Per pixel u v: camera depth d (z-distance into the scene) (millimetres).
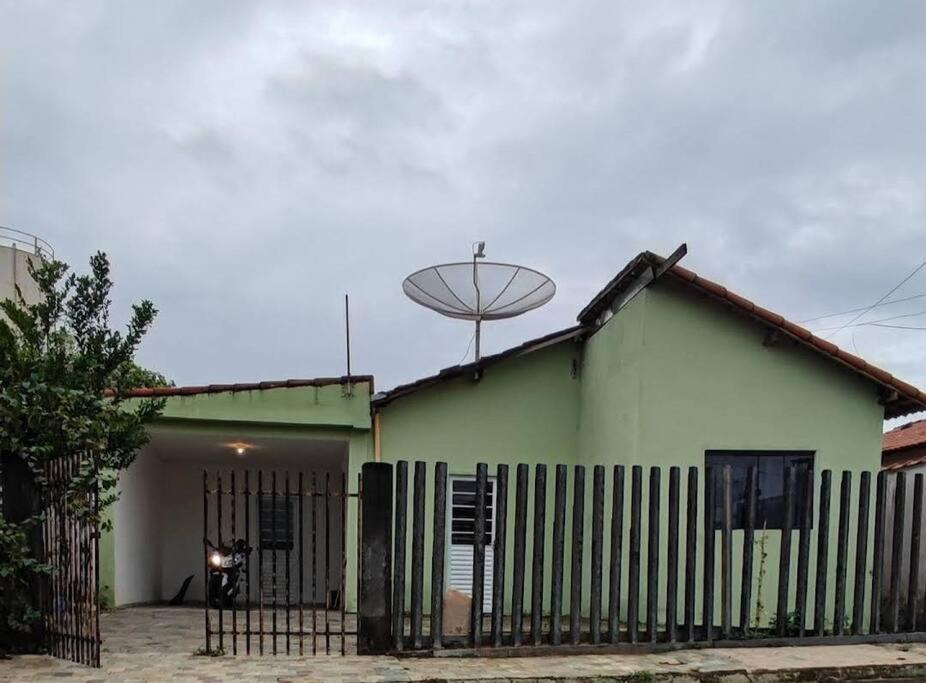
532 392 9648
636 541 5809
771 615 7297
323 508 12250
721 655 5527
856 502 7488
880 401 7898
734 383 7758
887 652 5656
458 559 9195
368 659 5293
